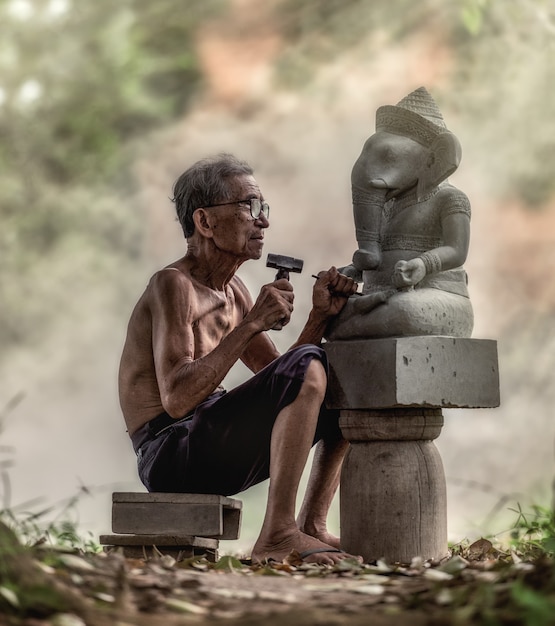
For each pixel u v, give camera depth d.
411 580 4.15
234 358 5.09
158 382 5.23
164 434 5.39
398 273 4.98
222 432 5.21
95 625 3.28
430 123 5.18
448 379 5.00
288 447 4.95
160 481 5.37
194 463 5.28
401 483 5.01
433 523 5.04
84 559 4.01
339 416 5.26
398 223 5.21
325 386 5.02
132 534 5.05
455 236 5.12
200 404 5.32
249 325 5.14
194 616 3.45
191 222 5.54
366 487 5.05
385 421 5.04
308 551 4.82
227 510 5.30
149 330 5.41
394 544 4.99
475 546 5.39
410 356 4.92
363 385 5.02
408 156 5.19
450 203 5.15
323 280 5.22
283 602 3.68
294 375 4.98
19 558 3.52
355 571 4.48
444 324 5.04
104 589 3.63
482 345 5.12
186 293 5.31
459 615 3.23
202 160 5.59
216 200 5.44
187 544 4.97
